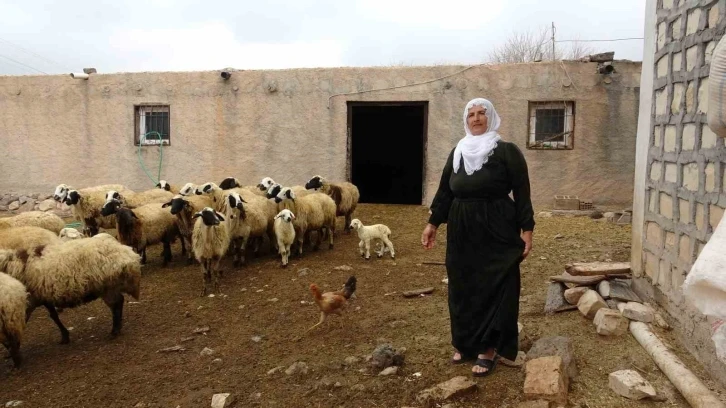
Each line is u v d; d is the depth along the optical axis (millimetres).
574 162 12078
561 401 3490
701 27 4195
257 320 5930
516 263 3816
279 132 13359
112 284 5590
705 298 2010
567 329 4809
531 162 12258
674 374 3703
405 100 12789
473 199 3891
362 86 12930
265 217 8555
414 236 9969
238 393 4180
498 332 3891
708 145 4000
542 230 9930
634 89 11719
